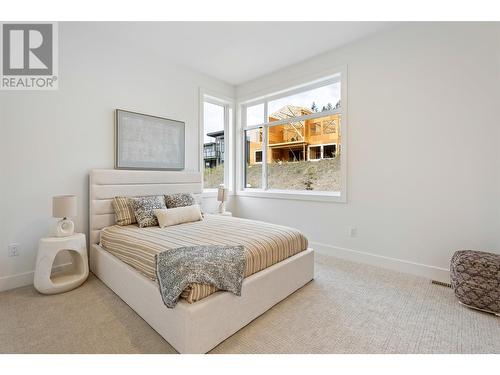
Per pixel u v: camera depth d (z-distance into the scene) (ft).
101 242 8.68
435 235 8.41
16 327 5.65
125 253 7.08
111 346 5.02
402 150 9.01
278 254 7.07
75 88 9.02
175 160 12.02
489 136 7.40
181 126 12.24
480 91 7.52
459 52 7.83
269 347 5.05
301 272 7.77
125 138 10.24
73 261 8.68
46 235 8.43
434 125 8.33
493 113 7.33
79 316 6.10
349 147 10.36
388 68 9.27
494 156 7.34
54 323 5.80
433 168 8.38
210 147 14.51
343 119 10.44
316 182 12.21
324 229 11.28
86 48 9.25
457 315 6.20
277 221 13.15
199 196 12.69
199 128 13.19
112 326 5.69
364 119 9.91
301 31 9.44
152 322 5.58
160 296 5.29
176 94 12.14
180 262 5.26
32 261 8.15
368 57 9.77
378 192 9.62
